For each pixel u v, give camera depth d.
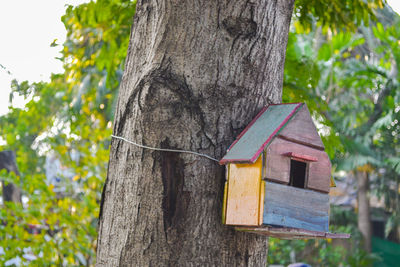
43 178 7.46
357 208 20.61
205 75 3.22
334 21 6.17
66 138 8.62
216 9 3.28
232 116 3.25
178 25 3.26
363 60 16.88
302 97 6.38
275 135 3.06
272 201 3.01
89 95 9.61
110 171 3.35
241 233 3.19
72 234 7.22
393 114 16.61
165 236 3.06
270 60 3.41
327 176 3.28
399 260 19.64
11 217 6.83
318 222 3.22
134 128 3.21
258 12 3.35
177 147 3.12
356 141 17.06
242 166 3.10
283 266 17.80
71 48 7.64
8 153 8.51
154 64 3.25
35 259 7.07
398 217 19.19
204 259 3.07
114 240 3.19
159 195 3.09
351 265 18.55
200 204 3.11
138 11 3.56
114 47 6.91
